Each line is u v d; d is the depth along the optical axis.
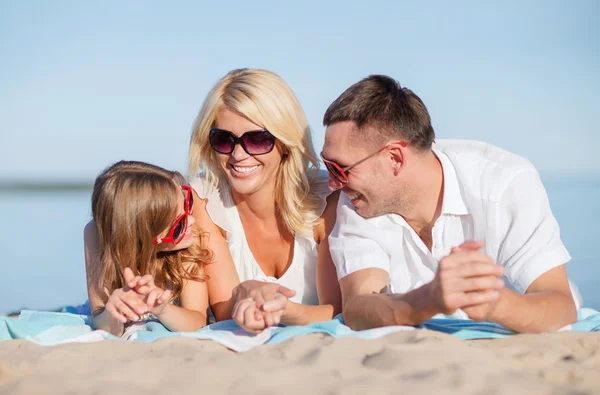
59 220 14.44
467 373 1.97
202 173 3.86
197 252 3.58
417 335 2.45
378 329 2.62
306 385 1.97
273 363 2.23
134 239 3.40
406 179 3.13
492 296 2.35
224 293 3.64
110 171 3.53
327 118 3.20
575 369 2.06
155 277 3.53
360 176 3.11
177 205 3.44
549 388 1.87
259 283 3.09
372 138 3.06
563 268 2.94
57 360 2.34
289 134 3.48
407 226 3.28
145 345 2.59
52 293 6.37
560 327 2.71
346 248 3.23
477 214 3.10
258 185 3.53
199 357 2.34
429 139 3.15
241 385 1.97
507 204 3.03
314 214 3.64
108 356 2.42
